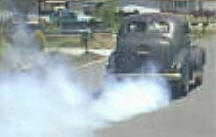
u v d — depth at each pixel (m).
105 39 55.91
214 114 17.48
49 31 58.72
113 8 65.25
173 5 120.44
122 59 21.50
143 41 21.33
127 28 21.80
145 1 113.44
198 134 14.45
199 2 124.06
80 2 96.19
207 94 21.94
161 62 21.19
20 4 56.31
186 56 21.61
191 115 17.30
